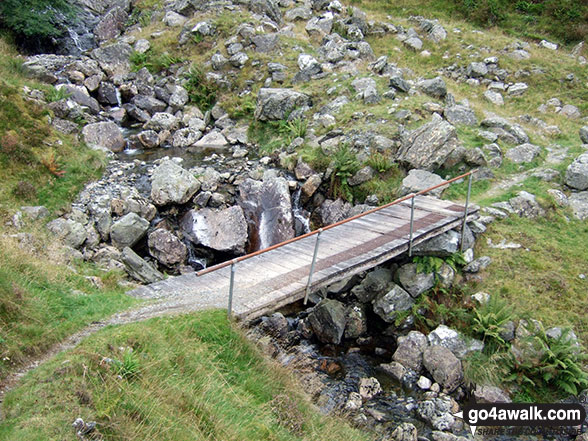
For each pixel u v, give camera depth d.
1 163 14.42
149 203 14.91
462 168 16.28
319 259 10.91
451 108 19.00
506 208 14.11
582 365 9.98
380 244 11.52
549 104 22.86
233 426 6.43
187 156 18.75
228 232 14.39
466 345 10.70
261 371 8.27
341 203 15.85
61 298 8.91
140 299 9.28
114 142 19.05
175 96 22.56
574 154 17.44
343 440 7.64
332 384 10.01
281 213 15.07
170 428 5.90
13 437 5.18
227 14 27.30
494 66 25.59
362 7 33.56
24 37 25.66
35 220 13.00
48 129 17.03
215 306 8.92
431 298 11.95
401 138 17.02
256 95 21.81
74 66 22.70
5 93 17.06
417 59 26.77
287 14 29.00
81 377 6.21
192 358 7.54
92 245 13.14
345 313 11.93
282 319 11.56
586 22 29.03
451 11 32.12
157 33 27.19
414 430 8.66
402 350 10.73
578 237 13.39
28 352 7.14
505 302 11.21
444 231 12.36
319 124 18.89
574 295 11.52
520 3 31.41
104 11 31.19
